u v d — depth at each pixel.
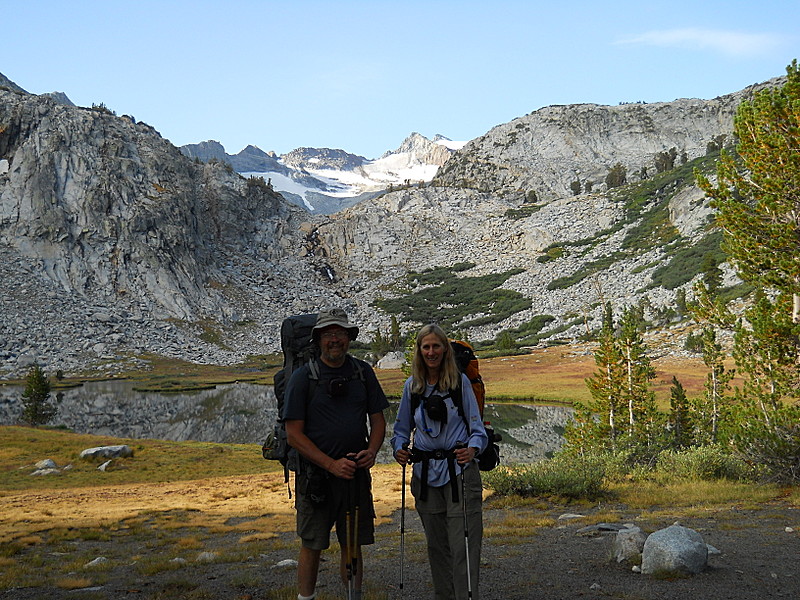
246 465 51.03
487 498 23.88
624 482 26.33
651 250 192.00
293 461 6.21
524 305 181.75
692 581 8.50
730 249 21.08
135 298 191.25
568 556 11.02
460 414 6.39
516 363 123.50
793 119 18.75
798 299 20.48
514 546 12.70
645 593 7.97
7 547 18.48
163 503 31.83
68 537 21.34
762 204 19.78
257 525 22.91
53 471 48.25
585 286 183.50
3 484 44.72
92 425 77.62
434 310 196.12
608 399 40.06
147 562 14.62
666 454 28.47
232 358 168.12
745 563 9.55
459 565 6.16
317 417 5.96
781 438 21.05
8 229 194.12
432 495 6.39
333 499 5.98
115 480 46.00
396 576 10.23
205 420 81.06
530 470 24.53
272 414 85.56
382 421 6.25
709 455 25.34
